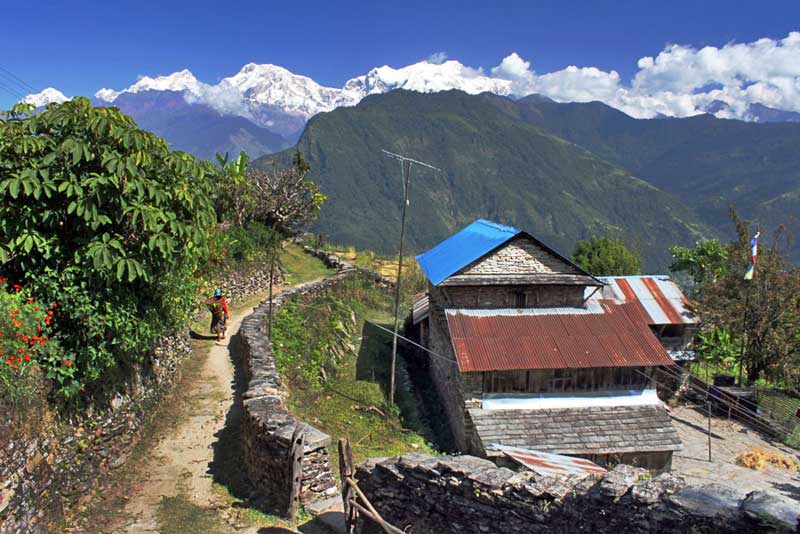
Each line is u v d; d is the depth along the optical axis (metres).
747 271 28.88
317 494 11.52
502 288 22.23
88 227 10.50
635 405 20.36
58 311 10.09
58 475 9.62
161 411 14.73
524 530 7.91
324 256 42.66
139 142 10.76
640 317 22.22
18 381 8.64
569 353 20.23
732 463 21.39
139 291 11.91
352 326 30.17
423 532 9.27
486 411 19.73
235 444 13.66
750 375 30.66
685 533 6.29
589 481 7.43
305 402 18.62
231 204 32.38
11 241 9.73
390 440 18.94
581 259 40.97
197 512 10.83
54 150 10.17
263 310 23.05
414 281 42.66
